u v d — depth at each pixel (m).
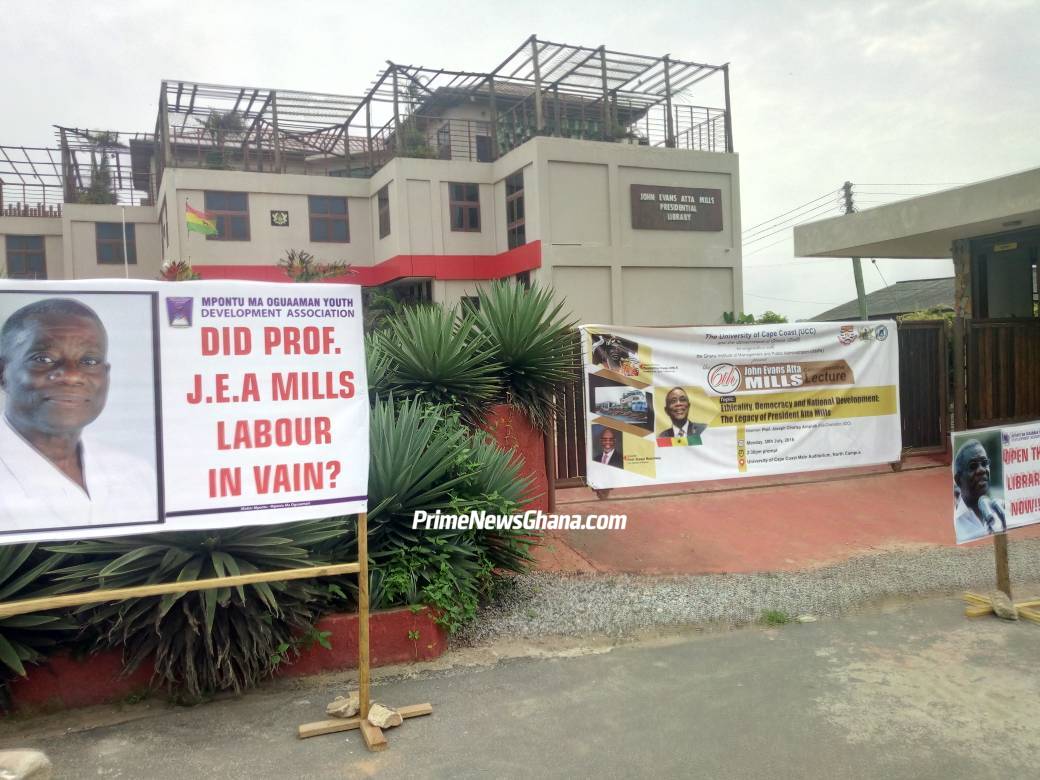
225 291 3.96
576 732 4.10
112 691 4.42
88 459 3.75
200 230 28.05
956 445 5.72
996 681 4.67
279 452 4.05
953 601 6.12
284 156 36.22
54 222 36.75
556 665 4.97
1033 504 6.05
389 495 5.25
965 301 13.19
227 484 3.96
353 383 4.19
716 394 8.50
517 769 3.74
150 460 3.84
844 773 3.69
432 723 4.20
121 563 4.12
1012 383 10.93
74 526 3.72
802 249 14.54
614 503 8.41
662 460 8.28
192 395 3.91
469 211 29.08
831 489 9.08
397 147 28.67
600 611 5.73
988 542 7.54
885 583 6.34
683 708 4.36
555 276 26.31
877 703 4.40
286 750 3.93
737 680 4.72
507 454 6.26
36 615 4.12
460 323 7.73
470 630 5.41
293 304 4.08
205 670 4.42
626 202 27.23
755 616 5.73
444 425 6.36
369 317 23.34
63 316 3.73
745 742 3.98
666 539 7.44
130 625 4.28
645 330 8.19
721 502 8.54
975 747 3.92
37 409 3.68
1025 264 13.40
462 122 32.06
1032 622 5.64
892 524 8.02
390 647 4.97
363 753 3.90
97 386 3.77
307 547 4.99
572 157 26.39
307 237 30.53
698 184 28.31
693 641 5.36
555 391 7.65
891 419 9.42
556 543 7.26
